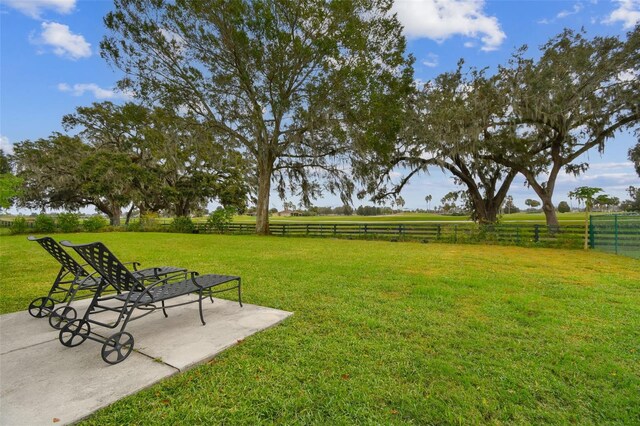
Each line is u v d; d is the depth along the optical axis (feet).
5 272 21.52
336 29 54.29
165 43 52.08
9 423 5.61
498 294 15.55
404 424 5.90
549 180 53.21
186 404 6.49
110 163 81.15
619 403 6.55
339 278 19.31
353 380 7.45
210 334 10.14
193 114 58.29
